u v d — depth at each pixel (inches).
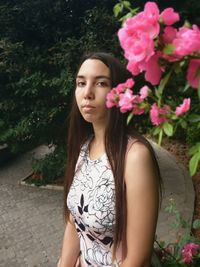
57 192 221.8
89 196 58.6
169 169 243.6
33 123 214.2
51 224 180.9
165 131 37.5
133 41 32.8
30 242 164.4
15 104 215.8
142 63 33.4
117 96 42.6
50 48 209.6
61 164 224.5
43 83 197.5
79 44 195.6
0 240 166.9
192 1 154.3
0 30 218.7
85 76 58.4
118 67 57.9
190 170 35.7
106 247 58.7
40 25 215.0
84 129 69.0
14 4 219.5
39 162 228.8
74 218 64.2
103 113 58.9
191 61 32.5
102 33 198.4
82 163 64.3
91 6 209.9
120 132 56.9
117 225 55.3
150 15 32.5
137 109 40.2
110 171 57.2
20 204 206.4
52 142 233.5
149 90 40.0
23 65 208.2
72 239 73.1
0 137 220.5
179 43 31.4
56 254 154.1
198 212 177.8
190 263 86.1
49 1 206.7
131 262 54.3
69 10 211.3
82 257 66.2
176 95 44.2
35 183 230.5
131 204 53.9
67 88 190.7
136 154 54.3
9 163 287.6
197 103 46.6
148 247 54.1
